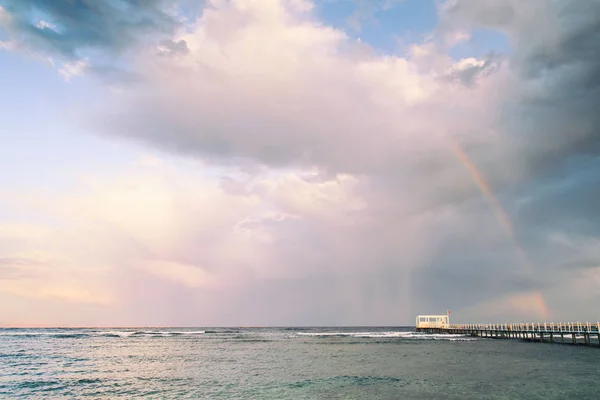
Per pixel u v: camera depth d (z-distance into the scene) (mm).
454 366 42219
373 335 120750
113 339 100625
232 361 49844
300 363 46938
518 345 70312
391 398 26594
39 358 54125
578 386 30031
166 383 33562
